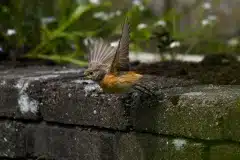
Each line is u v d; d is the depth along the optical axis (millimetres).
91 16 9789
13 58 9312
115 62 5363
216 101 5305
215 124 5316
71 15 9750
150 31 9750
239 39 11336
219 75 7016
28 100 6668
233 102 5230
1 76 7094
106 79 5430
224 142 5305
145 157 5824
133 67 7977
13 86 6785
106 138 6082
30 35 9609
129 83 5383
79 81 6594
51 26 9844
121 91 5461
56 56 9234
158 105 5668
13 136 6859
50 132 6543
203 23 10219
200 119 5402
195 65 8125
